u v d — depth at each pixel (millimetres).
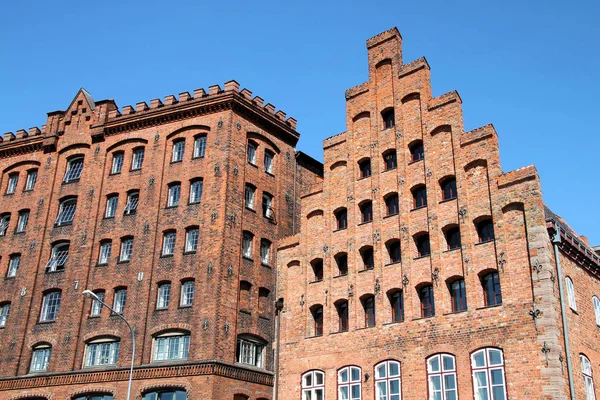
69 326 43156
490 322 30609
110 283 43250
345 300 36656
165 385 37875
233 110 44531
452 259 33000
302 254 39375
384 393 32938
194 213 42406
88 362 41750
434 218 34312
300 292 38500
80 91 51875
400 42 40500
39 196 49625
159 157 45500
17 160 52312
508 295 30484
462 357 30922
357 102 40594
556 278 30500
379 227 36469
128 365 39781
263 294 42719
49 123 51750
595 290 35562
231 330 39156
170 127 46125
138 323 40812
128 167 46688
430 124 36375
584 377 30578
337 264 37938
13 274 48156
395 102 38562
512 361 29359
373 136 38844
